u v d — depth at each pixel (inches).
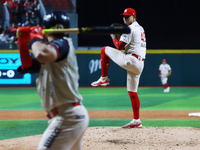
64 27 413.7
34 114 1360.7
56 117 396.5
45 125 1094.4
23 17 2812.5
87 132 909.2
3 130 1005.8
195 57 2906.0
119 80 2938.0
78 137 404.5
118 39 947.3
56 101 391.9
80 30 380.2
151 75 2928.2
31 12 2815.0
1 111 1455.5
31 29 370.9
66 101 391.2
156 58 2918.3
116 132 909.8
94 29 380.8
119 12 3373.5
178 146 746.8
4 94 2256.4
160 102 1822.1
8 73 2792.8
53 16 403.9
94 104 1723.7
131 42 904.9
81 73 2893.7
